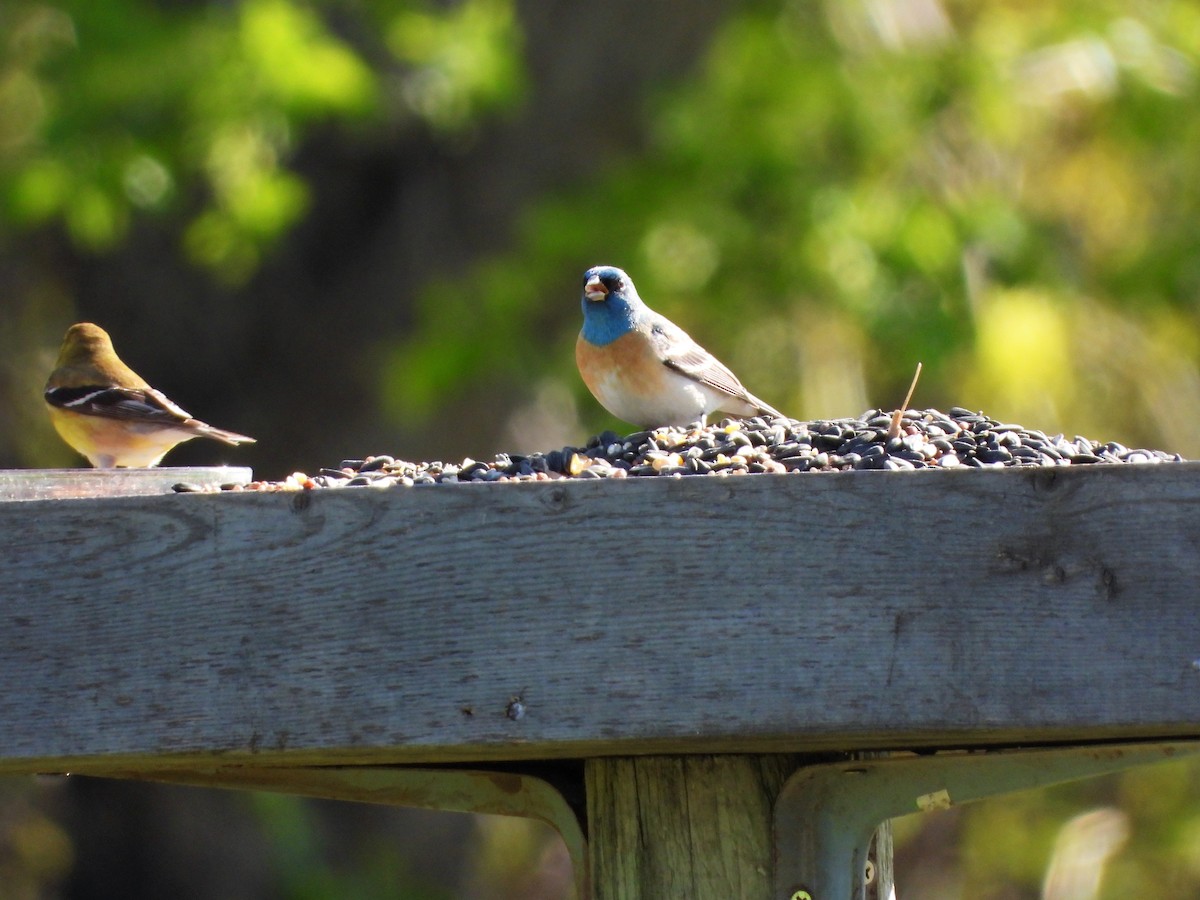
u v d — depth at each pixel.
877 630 4.68
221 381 15.94
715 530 4.73
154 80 14.89
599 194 16.42
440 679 4.77
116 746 4.88
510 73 15.30
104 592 4.93
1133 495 4.66
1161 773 18.25
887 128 17.17
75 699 4.91
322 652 4.83
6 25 16.12
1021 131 17.95
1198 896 17.84
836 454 5.99
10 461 17.45
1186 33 18.03
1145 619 4.63
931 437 6.14
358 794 5.70
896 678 4.66
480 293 15.70
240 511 4.91
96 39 15.05
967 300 16.61
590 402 16.75
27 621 4.94
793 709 4.66
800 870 5.20
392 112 15.59
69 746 4.89
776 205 17.08
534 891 18.98
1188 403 18.39
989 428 6.32
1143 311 18.14
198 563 4.91
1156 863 17.95
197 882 15.59
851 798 5.22
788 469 5.63
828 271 16.56
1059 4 18.31
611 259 16.19
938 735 4.72
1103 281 18.16
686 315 17.66
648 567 4.74
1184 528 4.64
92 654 4.92
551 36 15.95
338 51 14.80
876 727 4.65
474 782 5.68
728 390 9.39
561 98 16.00
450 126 15.51
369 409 15.95
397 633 4.80
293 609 4.86
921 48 17.39
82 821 15.95
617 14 15.84
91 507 4.96
